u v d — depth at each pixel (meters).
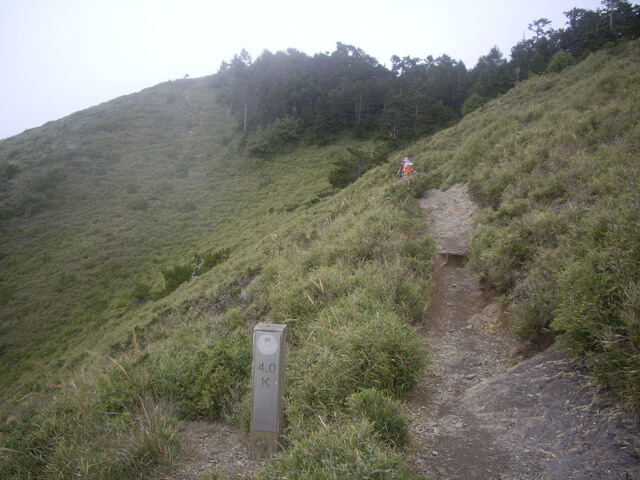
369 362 4.25
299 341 6.12
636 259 3.93
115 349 15.48
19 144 61.44
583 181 7.98
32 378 19.50
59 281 32.25
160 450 3.90
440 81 71.38
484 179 12.14
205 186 51.53
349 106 66.31
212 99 85.81
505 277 6.54
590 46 56.75
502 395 3.91
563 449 2.96
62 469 3.83
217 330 9.08
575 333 3.82
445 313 6.78
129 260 35.31
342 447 2.88
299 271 9.54
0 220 42.12
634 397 3.02
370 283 6.75
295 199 42.38
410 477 2.73
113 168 55.31
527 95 26.64
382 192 15.08
